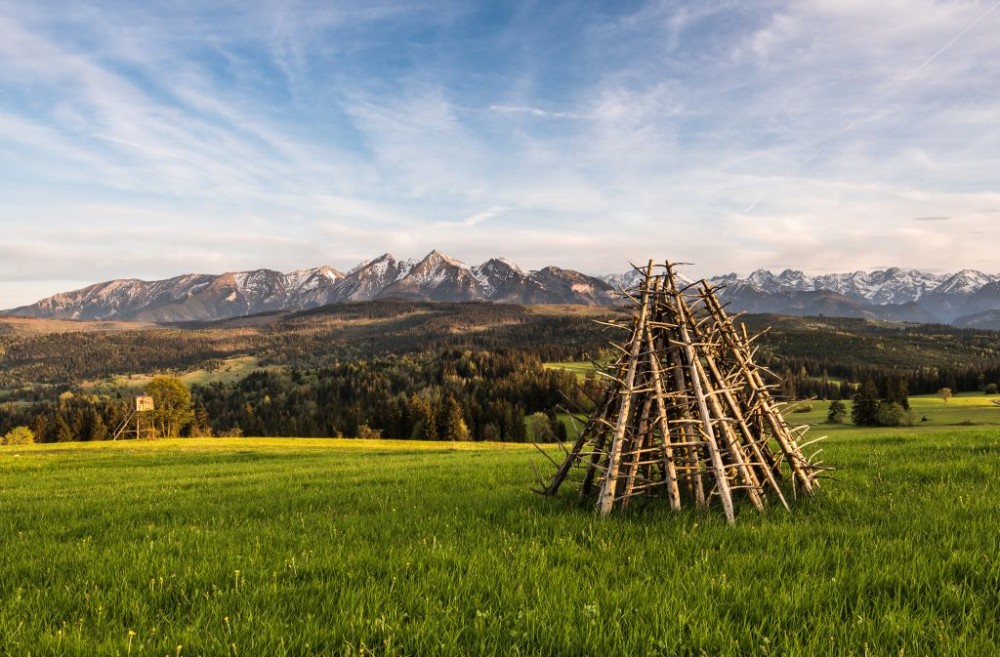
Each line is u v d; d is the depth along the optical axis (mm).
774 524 6625
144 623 4406
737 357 8766
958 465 10086
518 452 27594
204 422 128375
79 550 7023
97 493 14719
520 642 3824
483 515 8125
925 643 3633
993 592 4371
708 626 3904
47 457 34406
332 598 4766
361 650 3717
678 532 6375
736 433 8742
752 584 4734
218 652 3809
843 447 15078
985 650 3477
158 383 108438
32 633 4246
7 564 6387
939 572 4777
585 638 3822
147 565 6027
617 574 5117
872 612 4137
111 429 116938
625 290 8875
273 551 6453
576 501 8609
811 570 5066
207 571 5656
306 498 10953
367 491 11742
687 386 8422
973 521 6254
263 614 4438
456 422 111562
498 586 4938
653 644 3754
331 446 54188
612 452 7781
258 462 27547
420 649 3750
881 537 5945
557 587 4785
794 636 3701
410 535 7059
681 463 8344
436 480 12938
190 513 9844
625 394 7941
